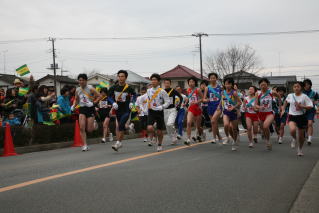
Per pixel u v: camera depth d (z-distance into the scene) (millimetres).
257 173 6289
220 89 10781
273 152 9117
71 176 5973
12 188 5191
